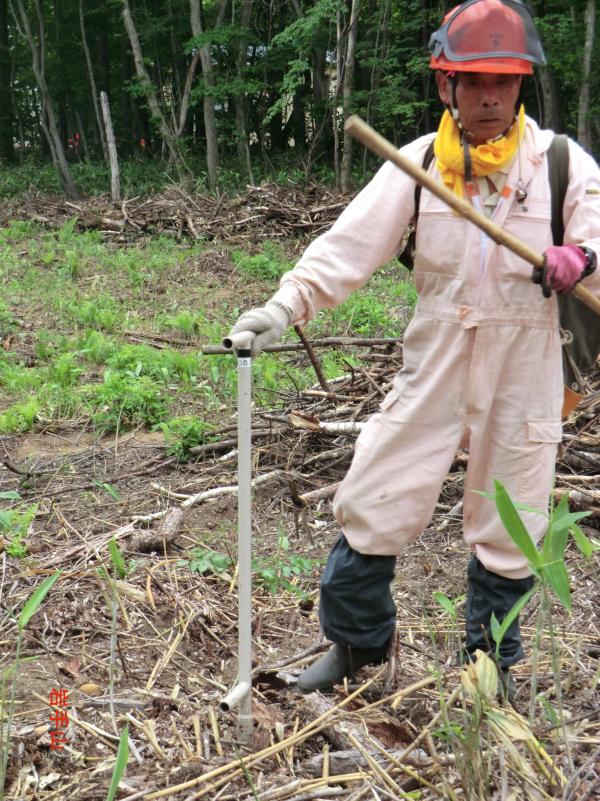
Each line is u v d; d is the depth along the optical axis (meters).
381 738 2.76
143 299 11.07
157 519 4.72
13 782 2.61
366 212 2.63
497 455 2.70
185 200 16.44
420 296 2.71
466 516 2.84
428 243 2.61
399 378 2.77
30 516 4.45
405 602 3.94
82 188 24.61
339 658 3.01
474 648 2.89
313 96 29.16
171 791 2.50
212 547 4.42
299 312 2.62
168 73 35.81
